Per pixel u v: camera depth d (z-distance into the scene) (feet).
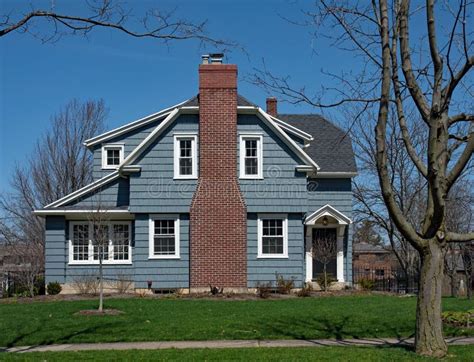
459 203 111.65
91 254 92.27
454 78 39.34
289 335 51.98
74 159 150.10
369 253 206.28
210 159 90.17
